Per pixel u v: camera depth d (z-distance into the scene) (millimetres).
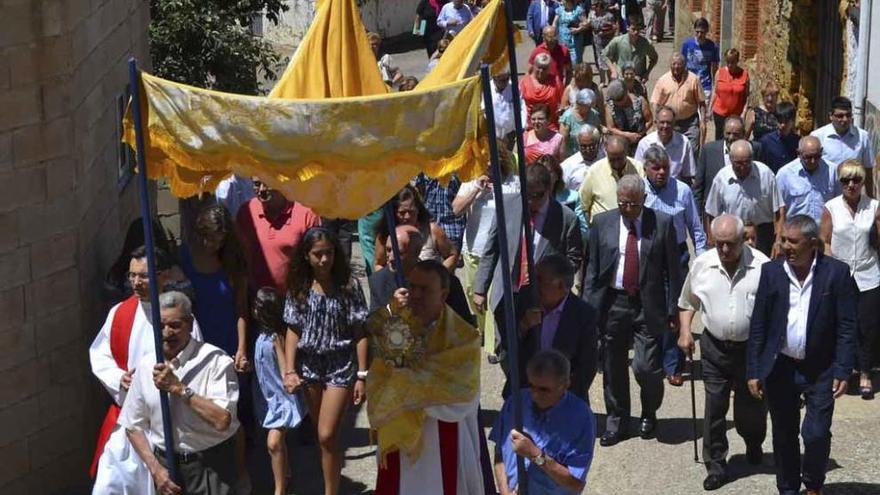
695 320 13758
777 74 21125
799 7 19031
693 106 18984
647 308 10789
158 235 10336
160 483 8281
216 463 8422
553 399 7660
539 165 11016
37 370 9719
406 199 11148
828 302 9453
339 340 9602
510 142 17484
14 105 9375
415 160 7508
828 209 11875
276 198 10875
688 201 12320
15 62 9344
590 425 7727
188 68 17547
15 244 9477
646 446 11047
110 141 11102
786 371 9617
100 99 10742
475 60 8484
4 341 9484
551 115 17000
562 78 19328
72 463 10039
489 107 7496
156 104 7688
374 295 10219
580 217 12727
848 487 10266
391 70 18578
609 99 17484
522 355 9289
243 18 18391
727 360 10117
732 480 10414
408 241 10141
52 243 9719
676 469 10656
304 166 7520
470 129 7559
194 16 17391
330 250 9562
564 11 26688
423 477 8359
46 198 9641
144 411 8391
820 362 9547
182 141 7652
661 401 11094
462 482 8414
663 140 14883
